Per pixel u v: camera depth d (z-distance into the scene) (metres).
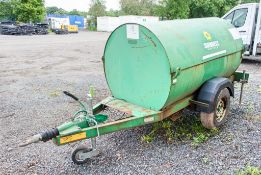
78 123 3.94
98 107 4.80
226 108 5.21
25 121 5.95
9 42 23.86
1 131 5.46
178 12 44.88
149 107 4.58
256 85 8.28
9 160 4.40
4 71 11.39
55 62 13.70
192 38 4.68
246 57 14.06
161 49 4.14
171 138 4.82
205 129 5.12
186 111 5.98
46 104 7.03
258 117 5.70
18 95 7.88
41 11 47.31
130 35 4.50
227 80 5.05
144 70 4.48
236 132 5.03
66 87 8.70
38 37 30.94
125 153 4.45
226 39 5.46
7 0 47.72
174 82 4.18
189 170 3.90
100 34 40.41
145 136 4.91
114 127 4.01
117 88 5.04
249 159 4.12
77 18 64.56
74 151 4.09
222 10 42.31
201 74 4.73
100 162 4.22
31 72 11.17
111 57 4.95
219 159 4.16
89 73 10.92
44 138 3.56
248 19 11.59
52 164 4.25
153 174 3.85
